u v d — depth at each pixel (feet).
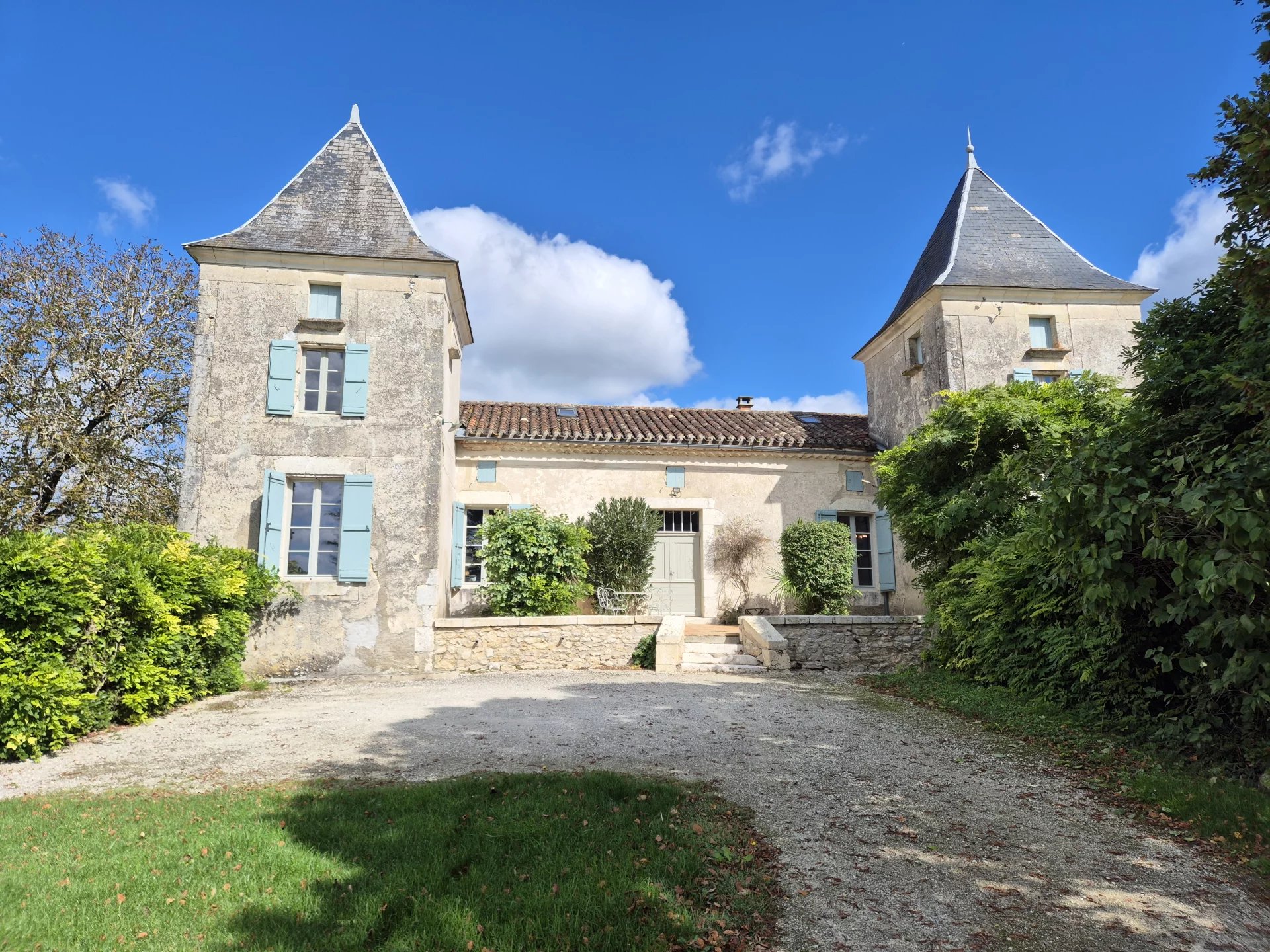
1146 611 19.83
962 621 30.60
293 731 23.52
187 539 31.53
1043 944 10.63
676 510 49.01
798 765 19.34
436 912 10.94
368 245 40.32
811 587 46.37
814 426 56.54
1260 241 14.44
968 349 45.73
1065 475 16.40
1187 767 18.13
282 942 10.20
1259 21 14.51
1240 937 10.89
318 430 37.99
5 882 11.99
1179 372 19.81
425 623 36.99
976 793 17.13
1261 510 13.14
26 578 21.12
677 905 11.32
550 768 18.80
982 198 52.65
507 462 47.60
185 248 38.45
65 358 49.57
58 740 21.09
